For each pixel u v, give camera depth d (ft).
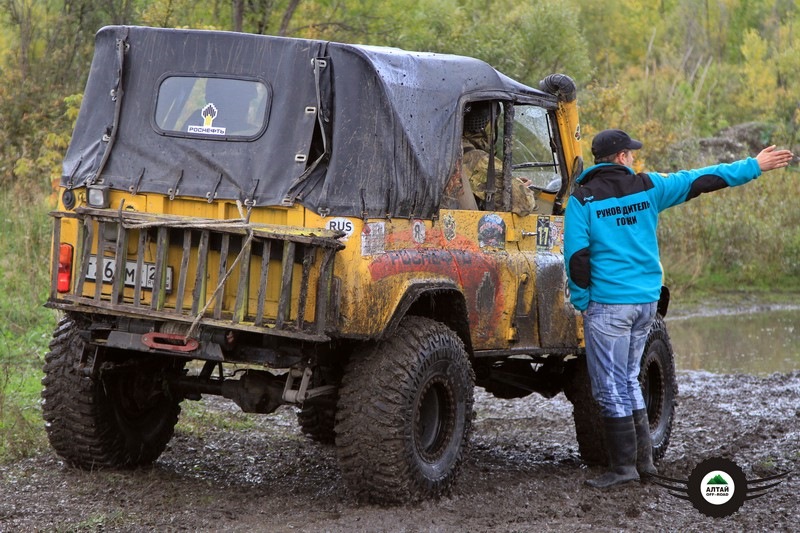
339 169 27.25
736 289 90.33
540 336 34.12
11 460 32.96
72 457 31.50
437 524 27.40
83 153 29.81
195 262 27.43
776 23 194.08
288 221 27.40
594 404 36.35
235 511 28.53
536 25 106.63
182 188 28.45
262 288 25.99
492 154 32.58
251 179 27.86
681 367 59.31
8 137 75.05
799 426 42.98
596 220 31.19
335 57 27.86
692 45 192.75
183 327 27.14
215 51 29.07
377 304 27.25
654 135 105.81
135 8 84.48
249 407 30.12
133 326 27.96
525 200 33.47
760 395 50.62
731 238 93.20
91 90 30.17
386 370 27.94
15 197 66.39
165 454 35.32
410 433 28.07
